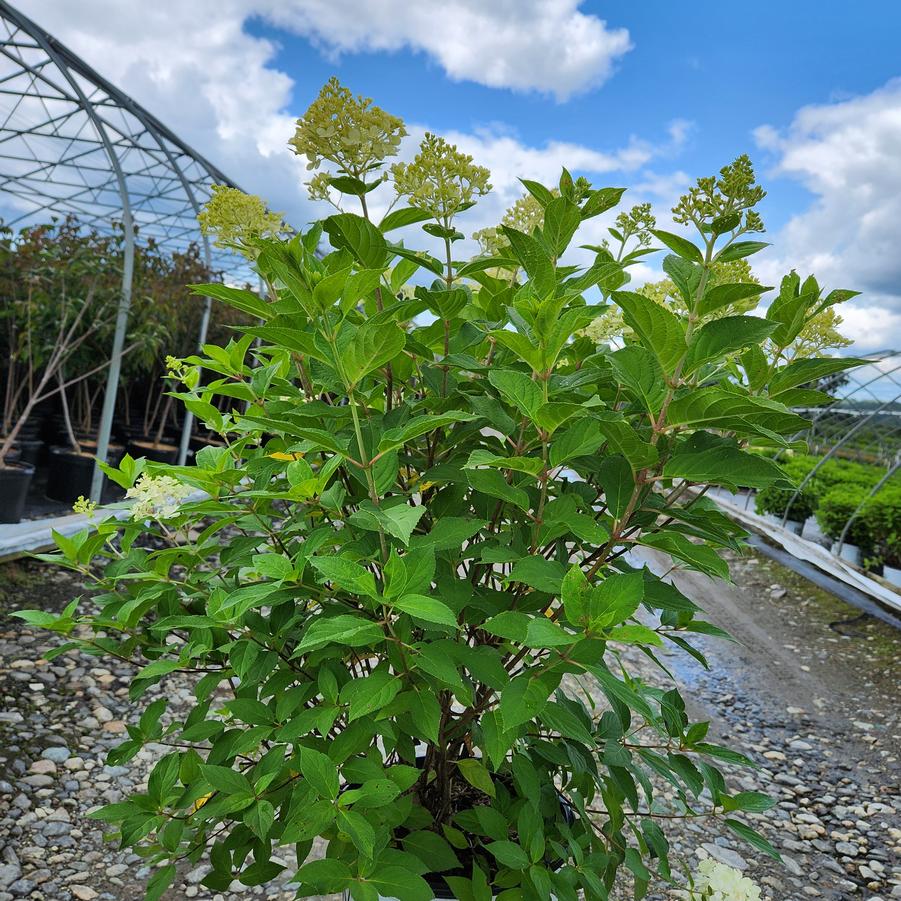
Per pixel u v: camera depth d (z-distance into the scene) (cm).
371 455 125
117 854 252
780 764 377
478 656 116
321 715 122
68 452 708
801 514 995
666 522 137
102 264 724
